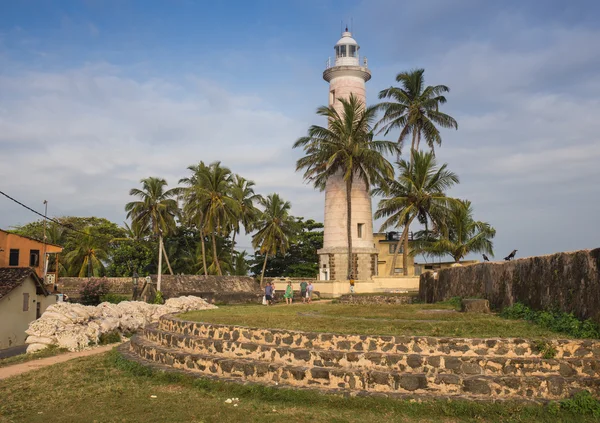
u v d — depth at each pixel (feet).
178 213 207.31
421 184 151.12
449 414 34.35
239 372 43.29
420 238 174.09
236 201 203.31
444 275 88.17
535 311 50.93
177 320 56.29
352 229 161.38
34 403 40.04
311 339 42.86
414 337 39.75
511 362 37.06
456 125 166.61
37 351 69.05
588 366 36.47
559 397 35.24
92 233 218.59
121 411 37.32
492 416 33.83
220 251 245.86
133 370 50.16
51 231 224.74
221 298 151.64
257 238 220.43
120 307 91.04
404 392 37.01
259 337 45.70
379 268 216.74
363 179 164.14
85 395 41.93
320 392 37.96
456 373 37.52
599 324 40.98
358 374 38.45
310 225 260.42
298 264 255.29
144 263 221.66
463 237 153.38
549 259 49.93
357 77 169.17
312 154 151.94
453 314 55.72
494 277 62.90
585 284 43.68
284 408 36.99
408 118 165.48
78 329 73.51
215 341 47.47
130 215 199.82
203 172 194.49
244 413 35.94
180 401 39.42
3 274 99.50
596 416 32.83
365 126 151.64
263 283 182.19
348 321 49.83
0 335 91.76
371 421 33.88
